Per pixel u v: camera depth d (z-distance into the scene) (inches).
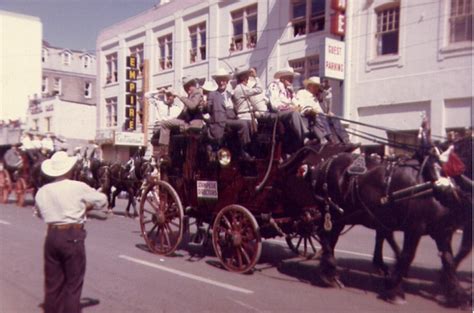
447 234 225.8
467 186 214.8
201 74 774.5
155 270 293.7
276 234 299.0
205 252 348.5
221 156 294.5
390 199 228.1
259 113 294.8
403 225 229.8
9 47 872.3
